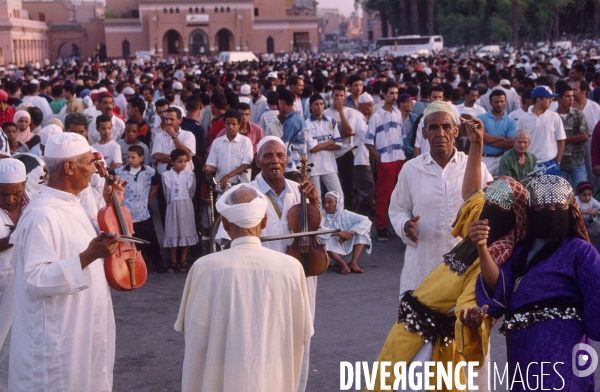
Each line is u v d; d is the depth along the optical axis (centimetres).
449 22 7700
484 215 397
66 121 823
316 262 510
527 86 1387
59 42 10819
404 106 1054
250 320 373
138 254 457
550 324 376
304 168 533
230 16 10056
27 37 8925
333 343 643
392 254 941
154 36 9969
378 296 771
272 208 518
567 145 1031
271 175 514
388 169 1000
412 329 421
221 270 375
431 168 516
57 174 425
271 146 517
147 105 1507
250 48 10250
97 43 10888
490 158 989
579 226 390
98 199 693
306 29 10575
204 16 9994
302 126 954
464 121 467
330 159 994
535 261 386
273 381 379
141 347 648
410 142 1019
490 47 6794
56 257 412
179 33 10025
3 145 750
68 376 416
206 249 898
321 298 766
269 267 378
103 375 434
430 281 424
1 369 502
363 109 1178
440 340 420
